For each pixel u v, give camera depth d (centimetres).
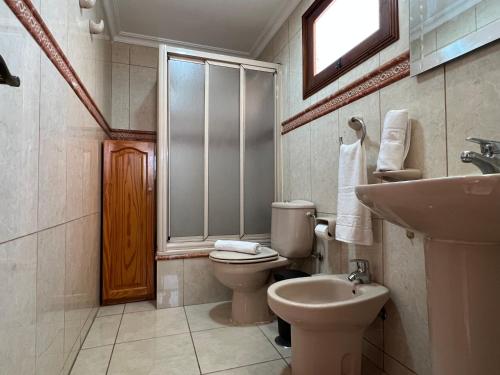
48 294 100
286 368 133
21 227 79
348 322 112
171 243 211
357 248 149
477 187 55
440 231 73
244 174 231
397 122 116
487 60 93
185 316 190
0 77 54
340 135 163
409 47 119
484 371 72
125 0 219
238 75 231
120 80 262
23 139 80
